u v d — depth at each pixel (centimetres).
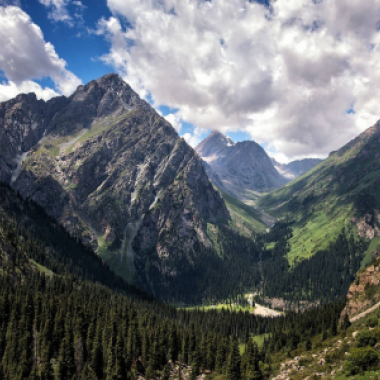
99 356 10431
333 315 11238
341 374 5762
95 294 18300
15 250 17888
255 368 8412
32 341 11231
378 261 11169
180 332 13300
